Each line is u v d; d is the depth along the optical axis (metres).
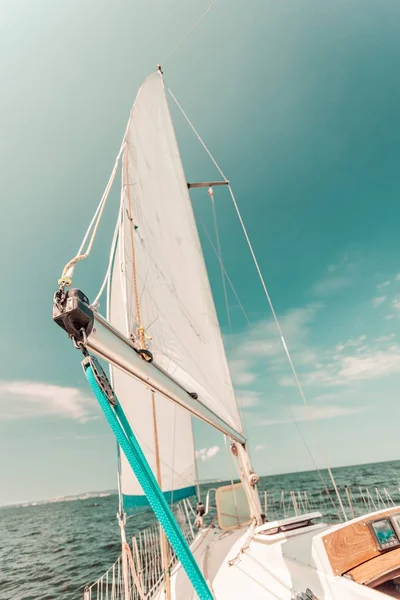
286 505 20.58
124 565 2.39
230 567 3.59
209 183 7.44
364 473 55.84
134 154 4.76
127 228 3.83
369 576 2.31
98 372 1.24
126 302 2.94
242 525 5.67
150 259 4.37
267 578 2.99
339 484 37.88
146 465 1.18
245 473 4.60
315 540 2.60
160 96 6.19
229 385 4.95
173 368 3.96
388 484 29.42
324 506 19.88
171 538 1.04
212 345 5.07
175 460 7.03
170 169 5.85
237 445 4.73
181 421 7.60
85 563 15.70
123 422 1.25
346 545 2.54
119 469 3.21
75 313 1.17
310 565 2.67
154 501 1.07
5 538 37.28
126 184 4.08
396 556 2.46
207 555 4.33
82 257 1.59
